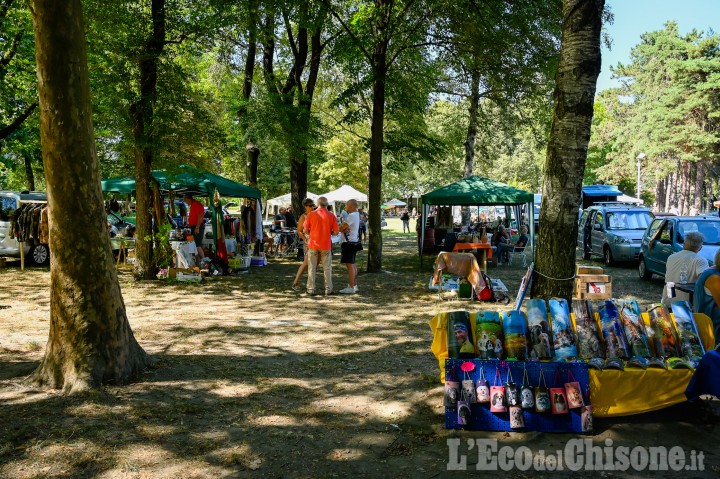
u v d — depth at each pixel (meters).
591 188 32.31
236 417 4.66
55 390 5.10
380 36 13.66
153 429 4.35
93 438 4.16
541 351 4.68
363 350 6.92
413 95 16.22
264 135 16.08
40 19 4.82
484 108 24.25
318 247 11.14
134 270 13.17
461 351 4.72
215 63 19.73
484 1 13.95
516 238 20.83
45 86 4.90
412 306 10.05
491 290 10.56
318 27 13.95
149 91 12.17
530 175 69.81
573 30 5.44
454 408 4.48
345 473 3.75
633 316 4.87
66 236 5.11
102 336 5.28
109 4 11.21
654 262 13.34
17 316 8.69
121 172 15.63
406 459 3.97
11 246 15.04
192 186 14.82
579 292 9.89
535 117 21.14
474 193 15.87
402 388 5.46
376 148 14.75
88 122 5.11
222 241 14.48
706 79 44.62
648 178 58.97
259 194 17.34
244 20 13.49
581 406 4.37
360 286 12.53
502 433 4.41
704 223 12.82
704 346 4.85
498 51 14.96
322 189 48.12
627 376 4.51
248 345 7.08
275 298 10.85
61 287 5.15
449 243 16.92
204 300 10.52
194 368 5.99
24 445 4.02
